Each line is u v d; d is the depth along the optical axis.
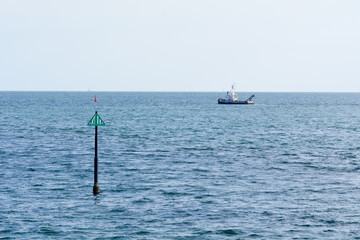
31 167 92.44
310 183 79.44
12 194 70.56
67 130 168.50
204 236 53.78
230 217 60.31
